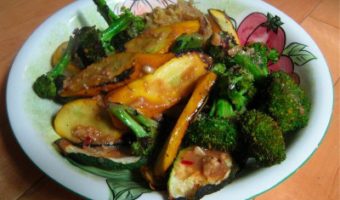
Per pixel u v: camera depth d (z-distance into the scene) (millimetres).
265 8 328
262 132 229
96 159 233
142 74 257
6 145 265
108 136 256
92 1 323
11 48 334
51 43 297
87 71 271
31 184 244
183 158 234
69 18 310
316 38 368
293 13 395
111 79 260
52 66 293
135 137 252
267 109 253
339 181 260
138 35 297
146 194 212
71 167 221
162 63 260
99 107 257
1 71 312
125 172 242
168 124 261
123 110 245
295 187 255
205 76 261
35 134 235
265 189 211
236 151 242
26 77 269
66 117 258
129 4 334
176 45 282
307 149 228
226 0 338
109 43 297
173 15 315
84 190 208
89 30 294
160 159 236
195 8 326
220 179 218
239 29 336
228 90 260
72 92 269
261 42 315
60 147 236
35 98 266
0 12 368
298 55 292
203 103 254
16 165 254
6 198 237
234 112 261
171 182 219
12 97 251
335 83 323
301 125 243
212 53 291
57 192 242
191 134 246
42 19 366
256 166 231
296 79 284
